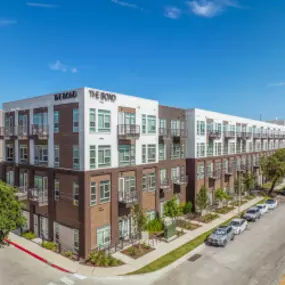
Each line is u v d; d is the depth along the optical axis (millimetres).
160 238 26797
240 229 28609
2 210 22797
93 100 23281
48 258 22234
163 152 33500
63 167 24672
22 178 30344
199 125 37875
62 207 24859
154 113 30109
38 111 27453
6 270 20250
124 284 18203
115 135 25281
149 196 29859
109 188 24922
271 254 23250
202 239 26625
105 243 24484
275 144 68375
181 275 19469
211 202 41094
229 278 19078
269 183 61219
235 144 48344
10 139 31859
